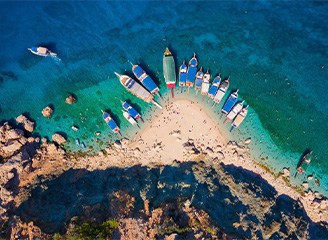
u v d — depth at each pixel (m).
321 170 50.91
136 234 40.78
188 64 57.62
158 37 60.66
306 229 45.56
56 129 54.16
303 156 51.75
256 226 43.75
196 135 52.28
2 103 56.75
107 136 53.25
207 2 63.59
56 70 59.00
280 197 49.59
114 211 43.97
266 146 52.19
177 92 55.12
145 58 58.84
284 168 50.91
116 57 59.28
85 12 63.78
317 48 59.88
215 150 51.47
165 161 51.09
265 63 58.41
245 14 62.59
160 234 40.03
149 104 54.66
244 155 51.59
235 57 58.72
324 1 63.97
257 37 60.53
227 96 55.16
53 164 51.50
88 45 60.75
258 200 46.47
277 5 63.47
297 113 54.84
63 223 42.66
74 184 49.06
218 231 40.81
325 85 57.09
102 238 40.03
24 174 49.44
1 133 52.50
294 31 61.22
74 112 55.41
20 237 41.94
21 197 46.88
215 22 61.84
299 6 63.47
